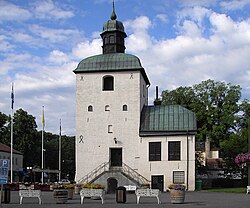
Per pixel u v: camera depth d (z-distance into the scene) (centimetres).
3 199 2961
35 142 9975
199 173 7200
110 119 5638
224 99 7019
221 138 6894
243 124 6919
